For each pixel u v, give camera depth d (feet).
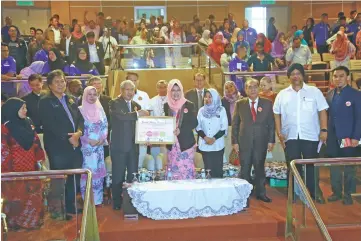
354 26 42.52
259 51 33.53
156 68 38.11
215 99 20.20
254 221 18.13
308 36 43.37
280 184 22.52
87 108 19.06
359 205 17.92
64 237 16.87
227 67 34.99
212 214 18.72
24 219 16.60
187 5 50.96
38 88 21.20
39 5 49.67
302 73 19.13
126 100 19.56
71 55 33.71
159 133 19.31
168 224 18.02
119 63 37.83
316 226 15.70
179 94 19.74
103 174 19.84
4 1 48.39
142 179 20.33
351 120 18.69
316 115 19.17
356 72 30.37
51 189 16.65
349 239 17.81
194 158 21.94
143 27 44.47
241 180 19.62
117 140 19.34
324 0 51.11
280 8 51.60
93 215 16.46
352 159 17.28
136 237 17.53
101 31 43.98
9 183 16.31
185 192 18.49
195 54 38.29
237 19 51.37
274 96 25.80
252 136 19.76
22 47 34.63
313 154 19.26
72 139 18.17
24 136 16.99
